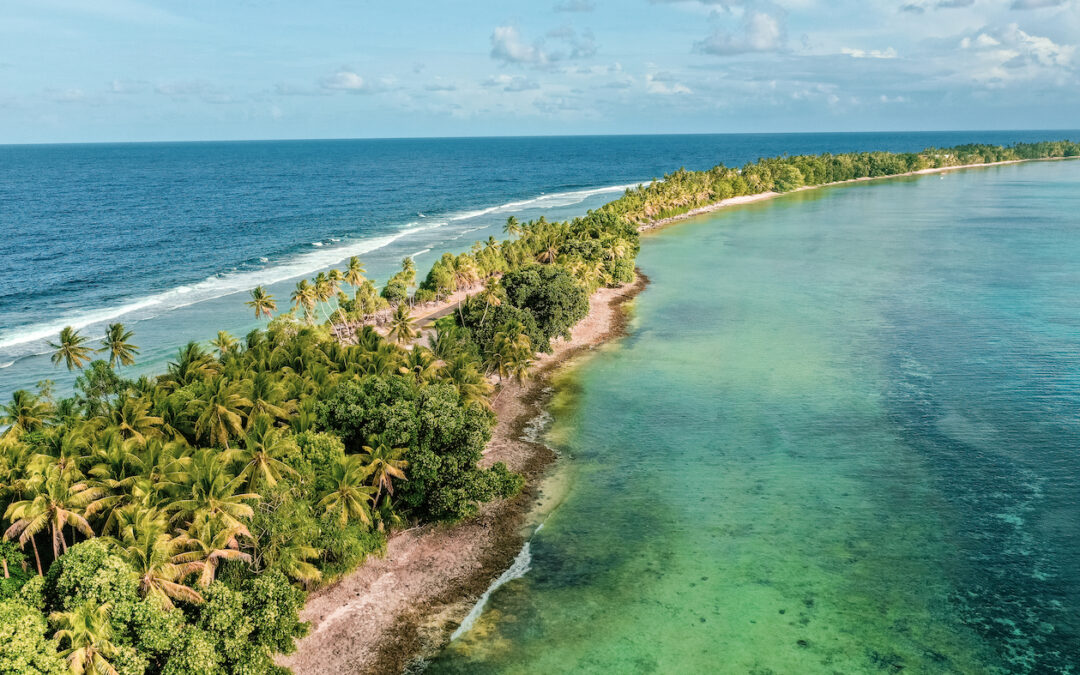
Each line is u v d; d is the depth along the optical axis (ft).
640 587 163.94
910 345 329.72
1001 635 148.15
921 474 212.23
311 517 152.05
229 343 255.09
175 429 184.85
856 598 159.63
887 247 575.79
